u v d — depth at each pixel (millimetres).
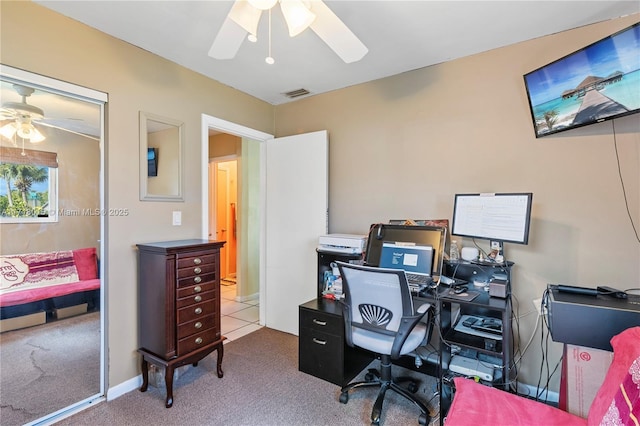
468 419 1289
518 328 2219
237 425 1839
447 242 2373
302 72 2705
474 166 2385
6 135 1801
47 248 1968
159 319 2076
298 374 2426
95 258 2105
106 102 2104
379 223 2768
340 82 2918
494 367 1985
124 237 2180
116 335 2131
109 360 2098
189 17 1918
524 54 2191
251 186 4414
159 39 2170
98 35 2055
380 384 2066
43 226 1948
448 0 1752
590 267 2002
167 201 2455
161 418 1895
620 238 1922
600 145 1965
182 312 2115
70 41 1926
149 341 2150
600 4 1783
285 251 3289
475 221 2129
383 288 1862
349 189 3016
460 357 2131
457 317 2281
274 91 3135
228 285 5273
